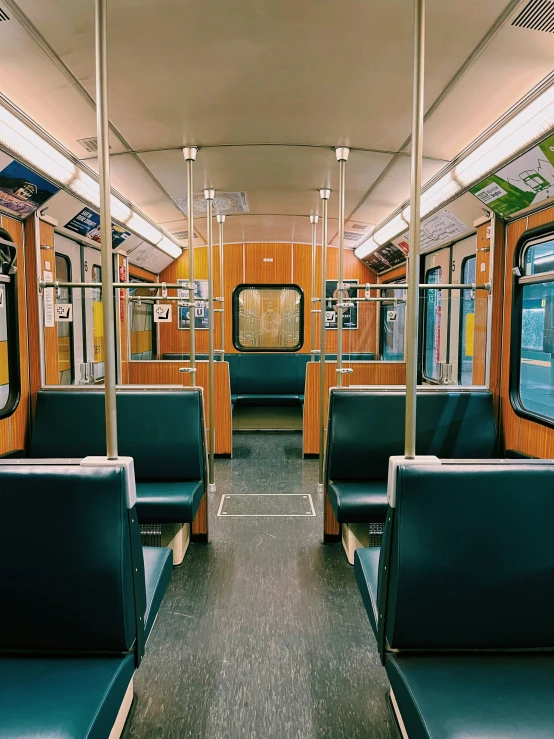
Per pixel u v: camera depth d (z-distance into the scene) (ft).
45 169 9.57
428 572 4.91
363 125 9.52
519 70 7.18
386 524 5.28
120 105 8.53
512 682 4.55
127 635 5.02
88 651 5.05
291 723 5.68
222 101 8.50
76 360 12.14
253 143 10.50
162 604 8.18
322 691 6.19
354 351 14.01
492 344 11.02
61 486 4.96
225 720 5.71
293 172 12.50
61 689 4.43
